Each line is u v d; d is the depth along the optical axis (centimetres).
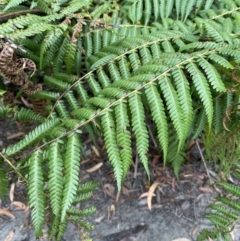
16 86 114
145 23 104
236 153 95
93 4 107
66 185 80
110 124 83
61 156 82
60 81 94
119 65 92
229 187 94
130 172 111
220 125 94
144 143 82
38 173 82
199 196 109
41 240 101
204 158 110
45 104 98
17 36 83
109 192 109
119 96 84
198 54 86
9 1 90
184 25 98
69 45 93
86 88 110
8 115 89
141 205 108
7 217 105
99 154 113
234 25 98
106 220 106
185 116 82
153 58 92
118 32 102
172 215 107
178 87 83
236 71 87
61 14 91
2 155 84
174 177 111
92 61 96
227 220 93
